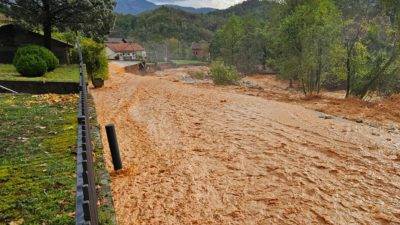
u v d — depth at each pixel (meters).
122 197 7.98
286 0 45.47
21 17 33.12
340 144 11.77
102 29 38.25
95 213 3.96
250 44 71.69
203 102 20.84
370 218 6.95
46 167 7.58
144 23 184.12
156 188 8.41
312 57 27.52
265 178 8.91
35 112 13.37
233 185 8.54
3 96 17.34
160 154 10.93
